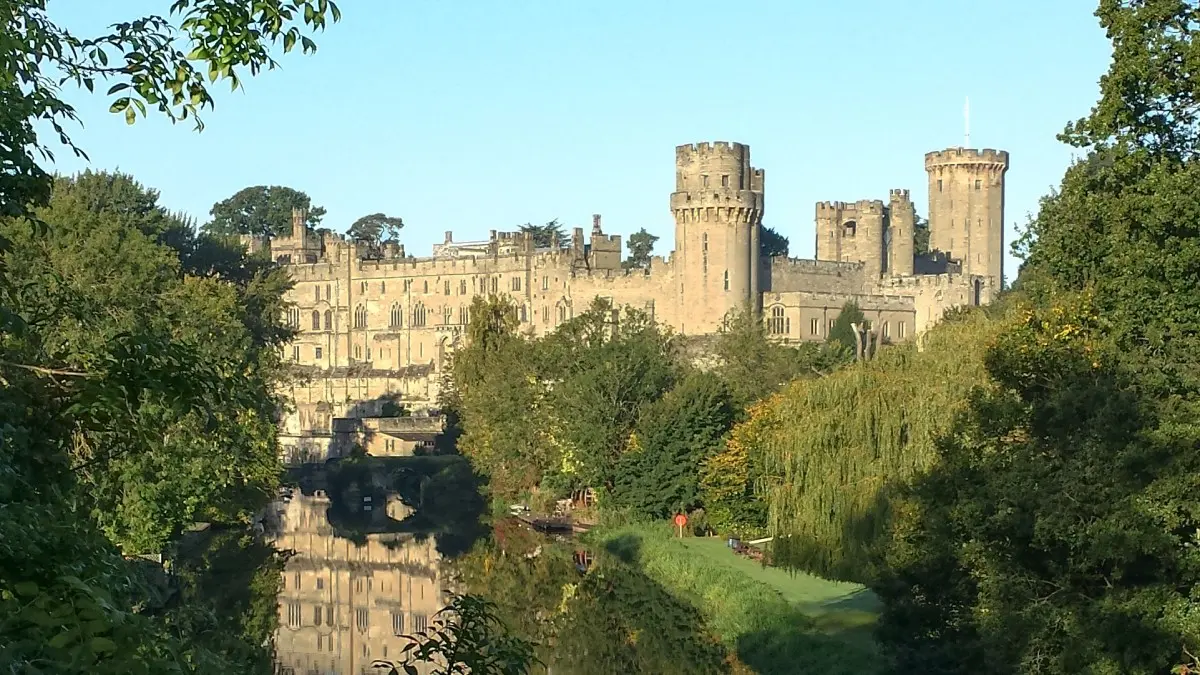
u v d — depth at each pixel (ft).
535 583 303.89
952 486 166.81
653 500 363.56
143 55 78.02
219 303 333.01
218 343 279.90
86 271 280.10
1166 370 152.97
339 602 285.84
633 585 291.58
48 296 92.22
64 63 78.89
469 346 519.60
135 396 73.92
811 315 655.35
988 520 152.76
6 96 74.33
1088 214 174.40
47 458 83.66
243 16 74.13
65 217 314.55
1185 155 162.81
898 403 241.55
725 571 269.85
